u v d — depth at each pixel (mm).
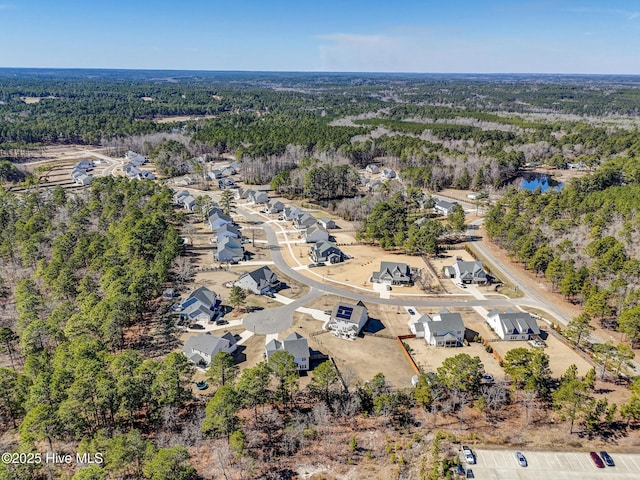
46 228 112688
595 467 50500
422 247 111312
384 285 96875
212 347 68562
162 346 73188
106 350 64688
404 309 87062
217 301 87500
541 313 85812
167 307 85188
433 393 58344
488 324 81812
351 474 49781
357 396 59594
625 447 53375
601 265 91250
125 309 72938
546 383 63812
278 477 49219
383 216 121438
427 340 75938
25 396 55062
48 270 86000
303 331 78188
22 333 67812
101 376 53500
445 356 71875
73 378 54812
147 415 57719
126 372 56531
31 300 75562
